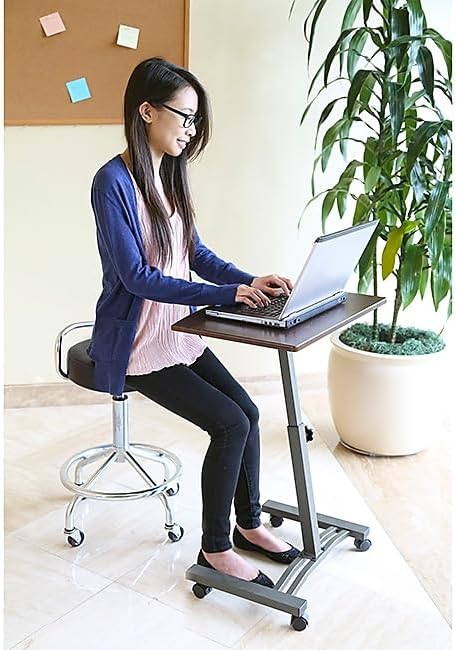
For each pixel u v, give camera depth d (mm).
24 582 2367
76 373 2488
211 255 2564
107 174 2275
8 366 3539
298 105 3492
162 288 2213
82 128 3375
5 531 2619
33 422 3404
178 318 2414
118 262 2244
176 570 2441
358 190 3617
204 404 2273
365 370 3016
